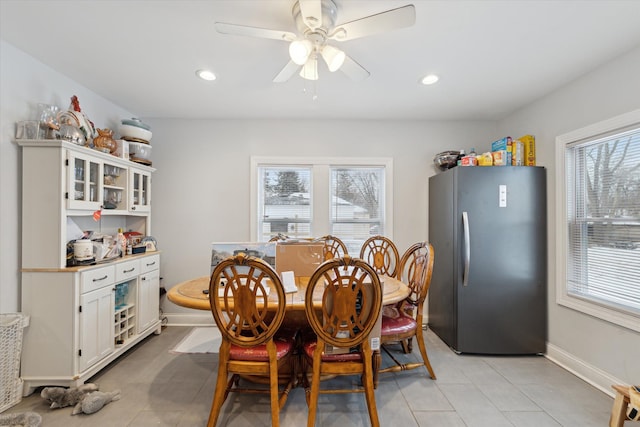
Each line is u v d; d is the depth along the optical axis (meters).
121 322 2.46
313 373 1.54
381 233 3.41
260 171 3.38
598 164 2.17
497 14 1.58
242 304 1.50
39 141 1.92
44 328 1.95
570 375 2.23
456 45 1.88
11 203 1.93
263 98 2.73
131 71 2.24
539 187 2.56
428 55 2.00
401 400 1.91
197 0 1.49
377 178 3.42
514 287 2.54
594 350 2.12
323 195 3.33
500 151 2.69
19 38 1.83
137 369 2.30
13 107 1.94
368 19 1.37
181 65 2.16
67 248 2.05
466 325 2.55
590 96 2.18
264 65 2.15
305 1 1.28
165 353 2.57
